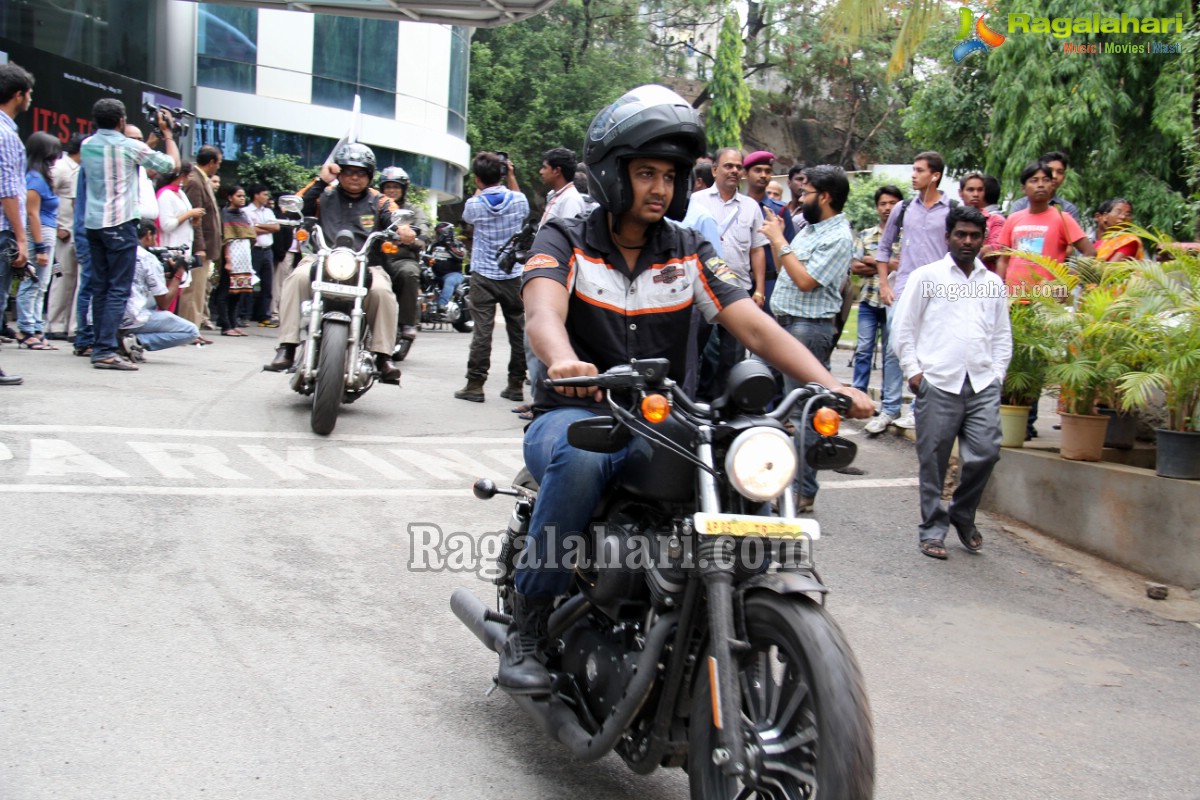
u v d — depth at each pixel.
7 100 8.14
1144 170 15.56
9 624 4.10
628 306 3.24
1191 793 3.67
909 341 6.15
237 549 5.15
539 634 3.42
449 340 15.70
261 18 21.56
